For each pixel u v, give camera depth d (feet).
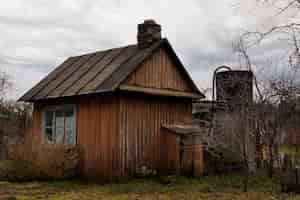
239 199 31.37
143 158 44.21
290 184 34.47
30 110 72.64
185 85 50.11
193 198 32.14
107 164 42.57
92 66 49.16
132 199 32.04
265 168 43.21
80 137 45.68
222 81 52.85
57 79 51.16
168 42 46.96
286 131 39.58
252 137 41.91
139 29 47.83
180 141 44.68
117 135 42.04
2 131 61.36
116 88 40.68
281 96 38.04
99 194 34.60
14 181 41.96
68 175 43.86
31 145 43.34
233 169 47.60
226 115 46.24
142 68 44.73
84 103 45.73
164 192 35.14
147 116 45.44
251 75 45.78
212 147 46.78
